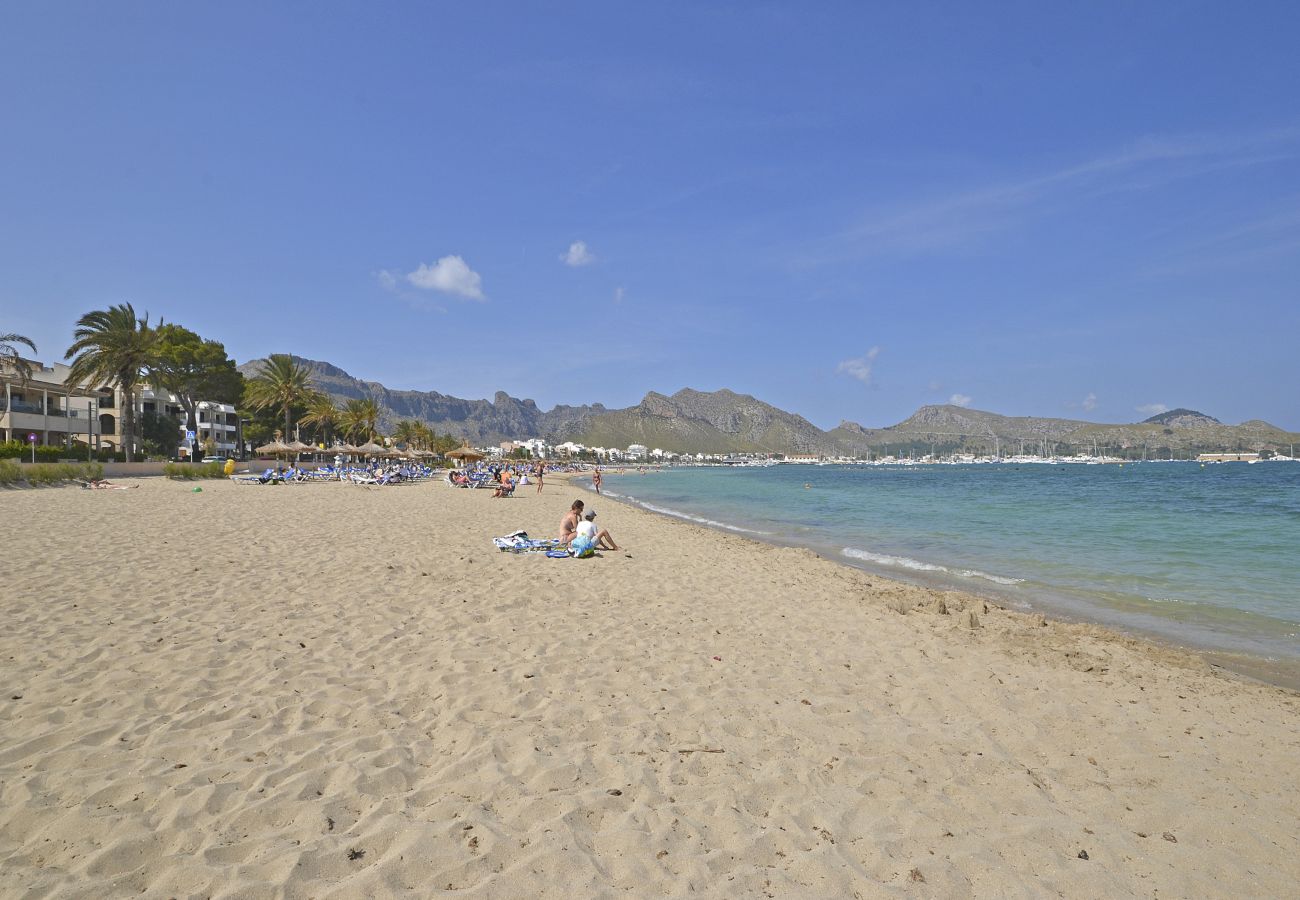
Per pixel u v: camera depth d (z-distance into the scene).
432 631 6.77
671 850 3.14
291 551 11.53
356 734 4.21
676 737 4.46
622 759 4.07
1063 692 5.89
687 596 9.43
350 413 87.06
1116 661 7.00
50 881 2.64
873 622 8.33
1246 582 12.06
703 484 73.94
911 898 2.91
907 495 45.31
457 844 3.05
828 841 3.32
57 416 52.72
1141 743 4.83
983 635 7.91
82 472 32.53
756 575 11.72
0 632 6.07
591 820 3.35
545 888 2.78
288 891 2.67
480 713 4.66
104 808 3.21
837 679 5.94
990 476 104.69
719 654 6.51
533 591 9.05
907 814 3.64
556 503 31.98
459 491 38.41
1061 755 4.58
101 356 42.16
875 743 4.56
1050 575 12.83
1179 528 21.02
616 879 2.88
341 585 8.80
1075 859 3.31
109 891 2.61
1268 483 60.25
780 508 33.34
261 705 4.62
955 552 16.12
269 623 6.77
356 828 3.16
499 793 3.55
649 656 6.29
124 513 17.31
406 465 76.56
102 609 7.03
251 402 67.88
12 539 11.79
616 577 10.64
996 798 3.89
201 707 4.56
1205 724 5.26
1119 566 13.85
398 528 15.99
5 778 3.47
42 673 5.07
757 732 4.63
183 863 2.81
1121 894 3.05
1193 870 3.28
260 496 26.78
